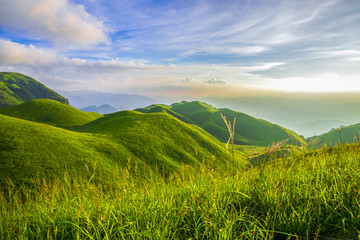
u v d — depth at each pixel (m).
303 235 2.74
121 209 3.52
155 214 3.20
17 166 33.50
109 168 40.69
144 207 3.49
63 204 3.92
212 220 2.92
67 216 3.52
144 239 2.71
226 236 2.55
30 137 44.03
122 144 56.31
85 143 49.78
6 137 41.56
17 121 51.28
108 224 2.97
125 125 77.00
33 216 3.71
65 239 3.11
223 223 2.89
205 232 2.74
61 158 39.09
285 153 4.52
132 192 4.15
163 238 2.68
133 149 55.41
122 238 2.75
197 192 3.84
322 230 2.75
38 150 39.84
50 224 3.39
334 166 4.09
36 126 51.31
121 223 2.98
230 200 3.51
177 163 55.09
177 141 69.12
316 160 4.48
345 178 3.52
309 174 4.00
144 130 71.06
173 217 3.21
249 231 2.63
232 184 4.08
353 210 2.93
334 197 3.13
